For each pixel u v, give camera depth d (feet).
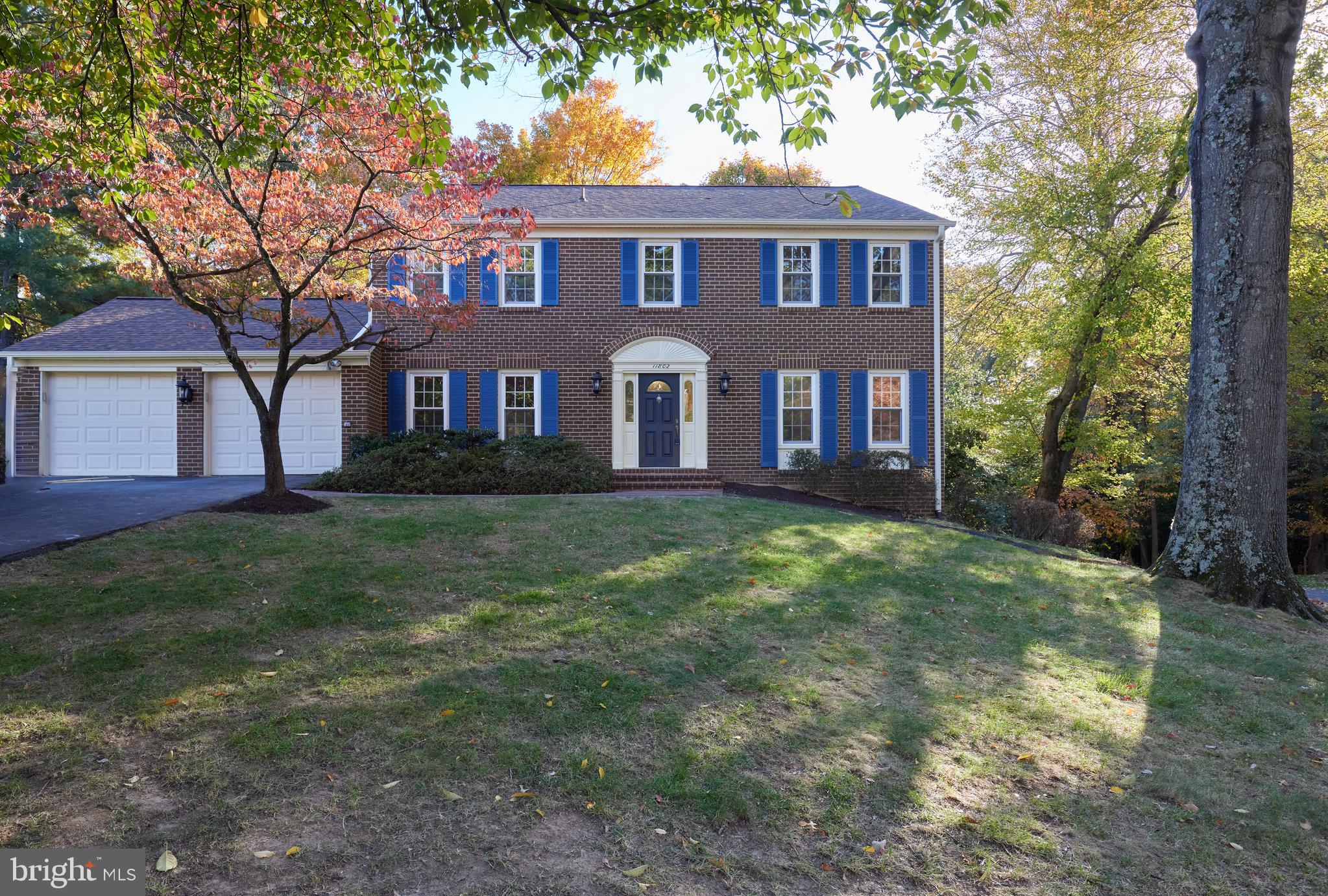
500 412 56.54
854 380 56.70
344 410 53.78
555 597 23.61
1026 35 58.34
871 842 12.41
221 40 24.50
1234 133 30.63
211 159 34.09
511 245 40.75
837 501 52.03
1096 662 22.47
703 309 56.70
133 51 25.61
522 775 13.39
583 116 93.09
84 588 21.65
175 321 59.62
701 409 56.44
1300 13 30.12
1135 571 35.63
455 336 56.13
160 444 54.54
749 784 13.70
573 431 56.24
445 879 10.53
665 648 20.13
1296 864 12.94
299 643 18.90
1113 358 56.08
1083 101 56.65
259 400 35.88
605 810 12.55
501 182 37.11
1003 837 12.82
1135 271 51.24
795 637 21.95
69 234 77.46
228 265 35.60
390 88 26.32
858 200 62.44
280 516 33.06
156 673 16.58
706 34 23.04
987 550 37.42
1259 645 25.35
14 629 18.58
